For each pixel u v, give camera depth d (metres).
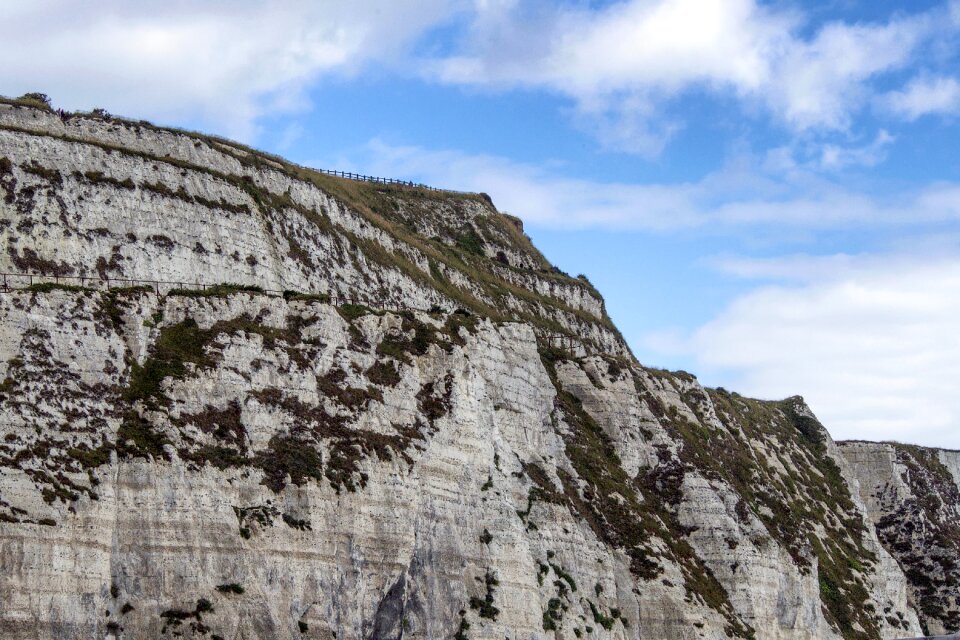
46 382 89.31
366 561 99.50
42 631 82.94
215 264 114.19
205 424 95.12
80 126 117.81
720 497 147.75
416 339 114.38
